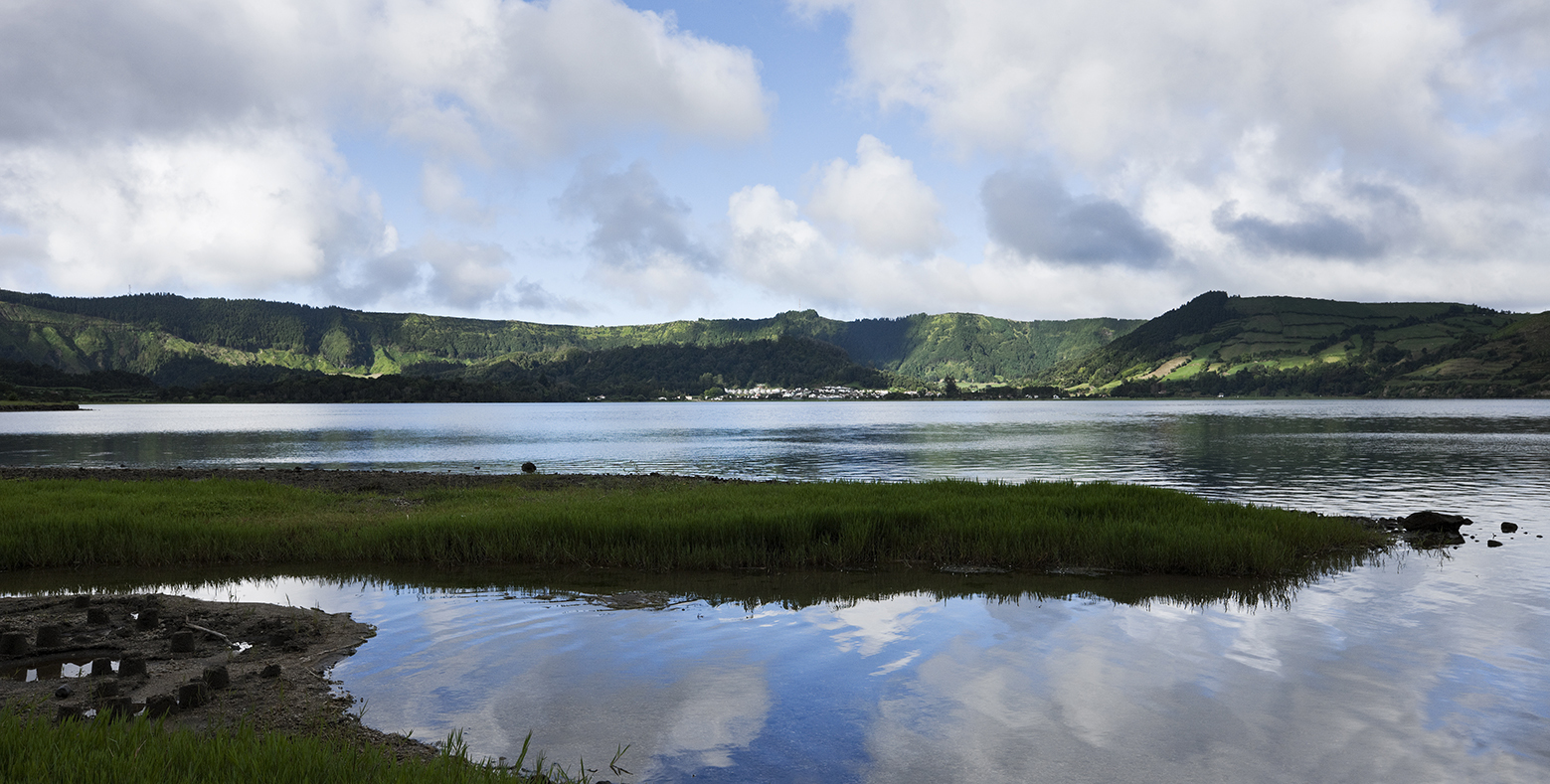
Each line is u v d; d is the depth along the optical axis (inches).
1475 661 372.5
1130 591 534.6
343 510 847.7
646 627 432.5
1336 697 326.0
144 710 266.4
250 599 506.0
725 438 3016.7
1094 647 396.8
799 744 275.6
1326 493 1212.5
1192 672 357.1
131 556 629.0
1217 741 281.0
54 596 494.9
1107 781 249.1
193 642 380.8
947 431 3491.6
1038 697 325.4
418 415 6471.5
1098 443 2536.9
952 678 348.5
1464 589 536.7
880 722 296.5
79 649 378.9
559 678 344.8
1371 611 474.6
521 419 5546.3
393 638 407.8
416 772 210.2
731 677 348.2
